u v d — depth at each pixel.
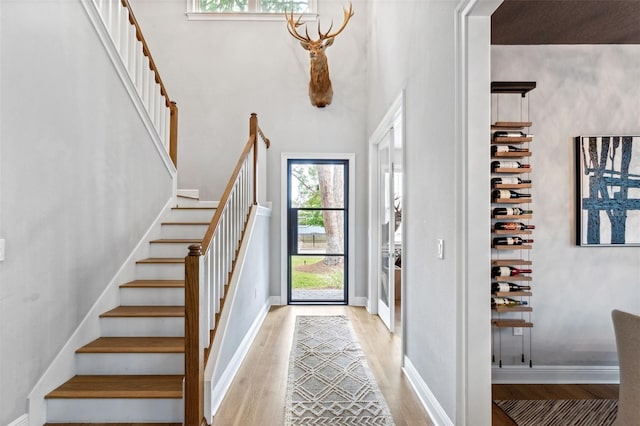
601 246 2.93
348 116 5.71
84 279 2.61
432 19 2.49
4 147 1.93
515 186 2.74
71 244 2.47
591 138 2.92
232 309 2.97
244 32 5.76
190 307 2.18
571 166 2.94
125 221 3.18
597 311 2.94
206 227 3.82
